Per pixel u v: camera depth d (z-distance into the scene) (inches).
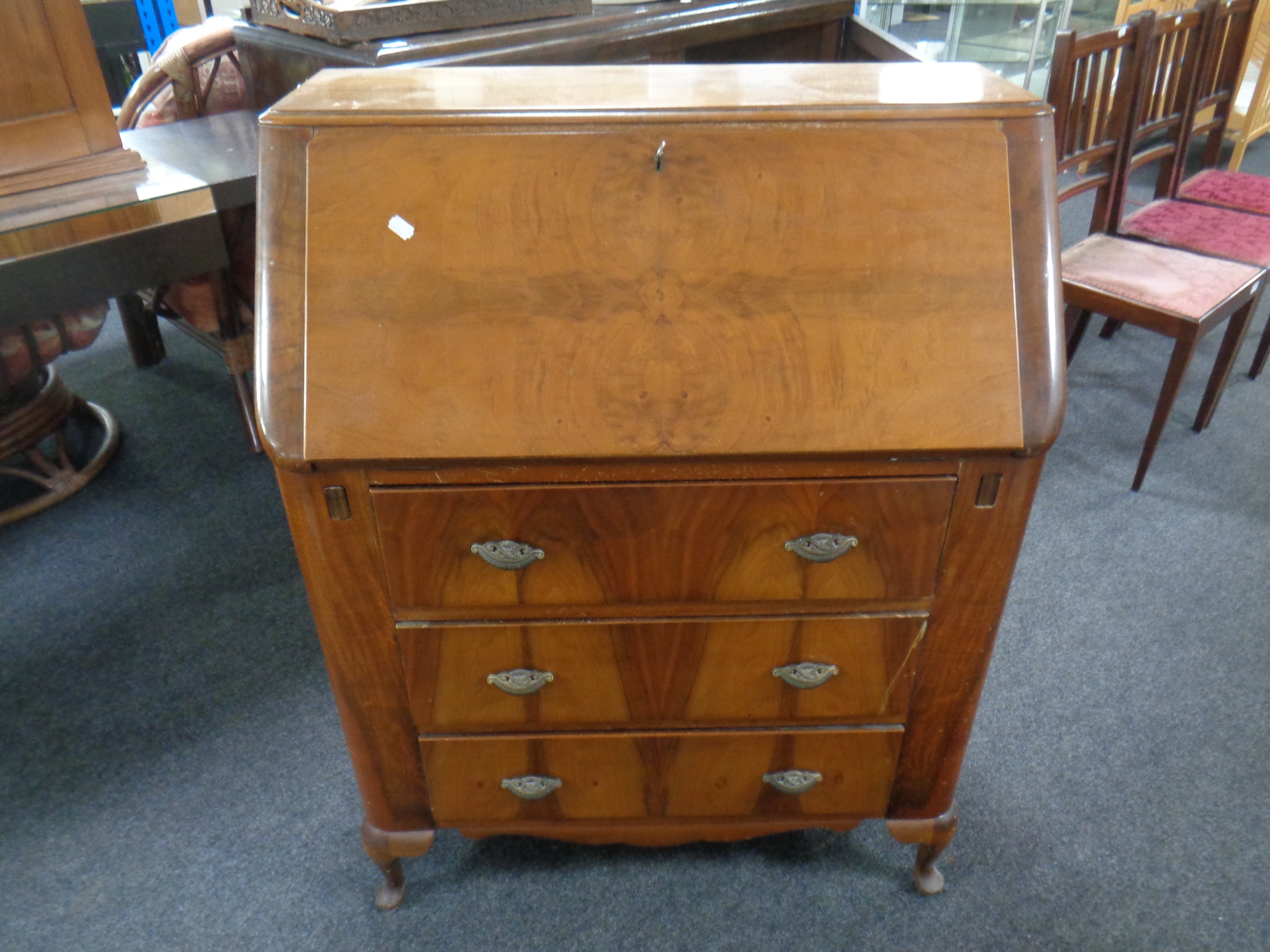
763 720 48.4
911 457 39.0
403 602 43.1
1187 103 101.4
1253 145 185.5
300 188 38.0
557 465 38.9
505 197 38.2
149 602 81.1
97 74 64.3
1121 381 111.6
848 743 49.5
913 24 176.6
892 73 46.8
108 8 155.6
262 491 95.4
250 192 71.9
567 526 40.7
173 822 62.2
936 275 38.5
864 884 58.2
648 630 44.4
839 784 51.5
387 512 40.0
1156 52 93.2
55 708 70.9
